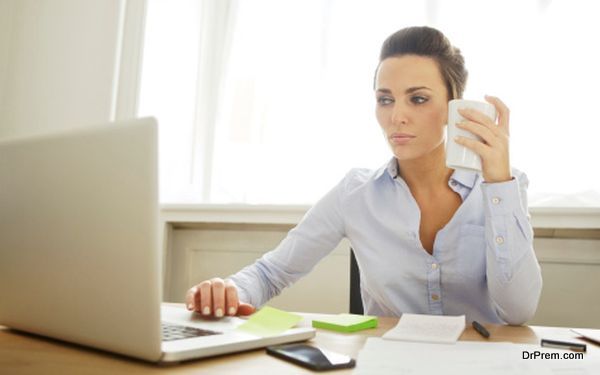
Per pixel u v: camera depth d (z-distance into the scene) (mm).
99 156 536
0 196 652
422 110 1068
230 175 1994
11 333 706
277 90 2023
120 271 526
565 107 1778
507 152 882
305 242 1271
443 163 1151
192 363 553
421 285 1148
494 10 1878
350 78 1972
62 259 585
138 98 2125
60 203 578
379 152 1909
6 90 2254
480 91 1847
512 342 710
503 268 940
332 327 792
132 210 510
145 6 2170
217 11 2119
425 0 1934
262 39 2070
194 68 2119
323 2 2037
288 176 1963
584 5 1807
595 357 620
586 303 1664
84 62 2207
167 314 807
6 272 659
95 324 565
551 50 1814
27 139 618
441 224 1163
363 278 1254
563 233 1675
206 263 1961
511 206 921
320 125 1964
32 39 2271
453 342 684
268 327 698
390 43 1114
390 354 614
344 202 1266
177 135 2092
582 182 1733
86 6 2238
